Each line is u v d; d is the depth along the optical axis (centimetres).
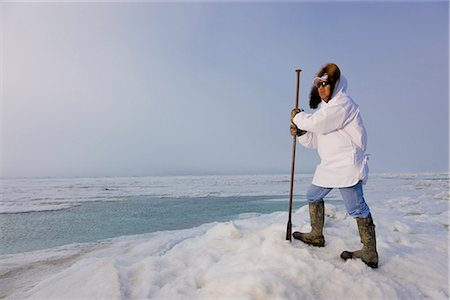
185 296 229
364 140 256
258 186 2656
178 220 831
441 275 260
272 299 199
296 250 263
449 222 557
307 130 263
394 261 280
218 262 291
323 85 257
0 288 317
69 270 330
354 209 256
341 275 230
